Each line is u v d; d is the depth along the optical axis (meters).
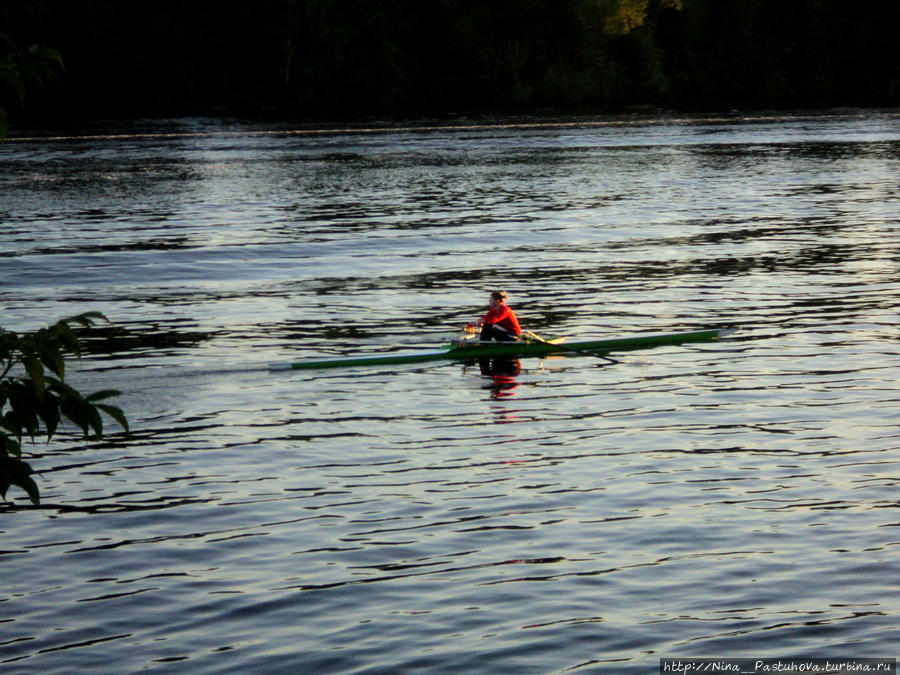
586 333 85.06
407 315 92.12
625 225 143.50
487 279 107.50
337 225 144.75
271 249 125.00
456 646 37.44
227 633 38.56
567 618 39.31
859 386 68.88
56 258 118.50
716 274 108.25
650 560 43.94
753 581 41.97
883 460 55.38
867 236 130.38
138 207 163.38
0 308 94.62
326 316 91.94
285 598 41.03
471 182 198.50
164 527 47.94
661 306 94.25
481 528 47.41
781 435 59.66
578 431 61.16
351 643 37.72
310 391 70.12
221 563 44.25
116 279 107.94
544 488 52.16
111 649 37.56
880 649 37.00
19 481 22.45
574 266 113.81
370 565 43.84
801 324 86.44
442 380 72.81
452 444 59.12
